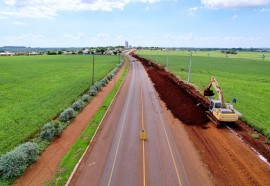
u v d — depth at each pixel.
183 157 25.92
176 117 39.47
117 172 22.86
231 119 33.50
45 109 42.28
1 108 42.59
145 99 51.31
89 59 169.00
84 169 23.33
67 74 89.00
